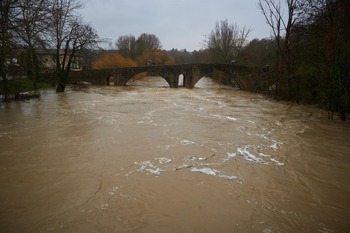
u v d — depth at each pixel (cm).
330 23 2253
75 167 1070
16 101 2686
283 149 1340
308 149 1347
